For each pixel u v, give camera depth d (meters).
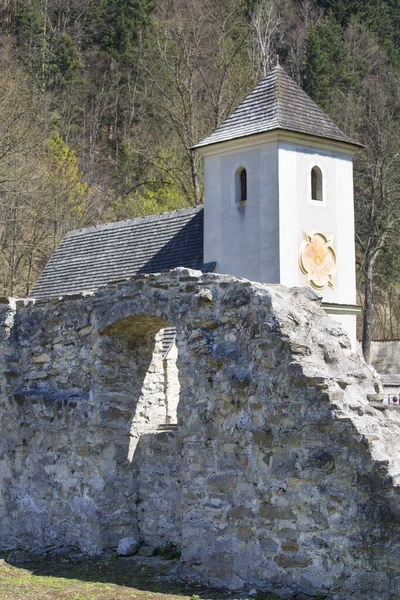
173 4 56.44
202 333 11.68
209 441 11.43
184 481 11.66
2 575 11.98
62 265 31.52
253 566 10.70
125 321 13.02
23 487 14.32
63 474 13.67
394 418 10.57
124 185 53.44
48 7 65.25
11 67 45.47
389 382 29.14
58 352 14.16
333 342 11.12
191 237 28.97
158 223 30.42
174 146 45.28
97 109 62.12
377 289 50.81
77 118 62.31
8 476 14.56
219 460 11.28
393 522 9.43
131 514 13.30
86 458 13.27
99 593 10.73
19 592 10.91
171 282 12.20
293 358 10.64
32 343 14.67
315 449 10.24
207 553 11.24
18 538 14.27
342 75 60.72
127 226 31.14
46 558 12.92
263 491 10.71
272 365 10.81
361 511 9.70
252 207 27.72
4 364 14.79
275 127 27.08
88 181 53.06
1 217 38.41
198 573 11.28
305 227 27.91
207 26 46.53
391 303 50.59
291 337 10.74
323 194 28.66
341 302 28.92
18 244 39.91
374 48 65.19
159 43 44.69
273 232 27.14
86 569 12.06
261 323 11.01
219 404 11.38
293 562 10.29
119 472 13.22
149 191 45.41
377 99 45.84
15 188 38.41
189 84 44.47
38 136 44.16
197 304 11.77
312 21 64.94
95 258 30.66
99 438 13.11
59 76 61.31
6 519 14.51
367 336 42.69
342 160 29.38
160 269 28.36
